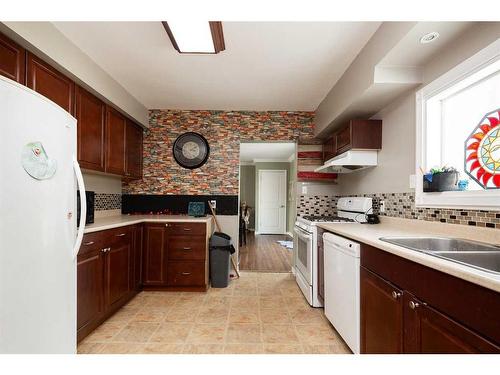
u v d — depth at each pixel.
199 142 3.76
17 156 1.07
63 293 1.34
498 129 1.60
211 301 2.79
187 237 3.07
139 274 2.98
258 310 2.57
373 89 2.12
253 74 2.69
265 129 3.80
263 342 2.01
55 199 1.27
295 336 2.10
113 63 2.48
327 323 2.32
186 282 3.05
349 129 2.65
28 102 1.11
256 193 8.39
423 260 1.05
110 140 2.86
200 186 3.76
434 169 1.85
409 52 1.79
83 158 2.39
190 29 1.89
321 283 2.55
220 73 2.67
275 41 2.10
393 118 2.38
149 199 3.75
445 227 1.72
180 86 2.99
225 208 3.75
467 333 0.87
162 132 3.78
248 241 6.72
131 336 2.08
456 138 1.87
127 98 3.12
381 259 1.43
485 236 1.45
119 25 1.92
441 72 1.79
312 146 3.82
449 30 1.56
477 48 1.52
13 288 1.06
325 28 1.93
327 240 2.23
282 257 4.84
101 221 2.73
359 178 3.11
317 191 3.82
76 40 2.11
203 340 2.03
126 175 3.25
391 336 1.32
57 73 2.07
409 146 2.15
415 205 2.04
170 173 3.76
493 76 1.55
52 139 1.25
